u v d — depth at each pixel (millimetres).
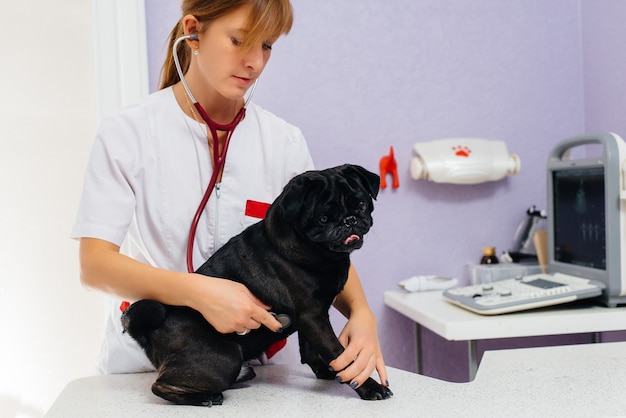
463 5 1798
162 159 1023
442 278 1762
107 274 898
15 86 1729
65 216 1784
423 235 1798
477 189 1822
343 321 1737
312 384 924
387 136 1769
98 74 1577
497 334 1326
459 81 1806
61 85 1731
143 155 1009
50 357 1793
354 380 823
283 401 834
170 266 1065
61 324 1793
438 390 861
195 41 965
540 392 829
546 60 1849
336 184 828
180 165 1038
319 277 850
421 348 1729
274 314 852
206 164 1055
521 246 1803
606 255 1402
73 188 1776
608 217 1385
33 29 1709
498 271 1676
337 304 1062
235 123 1028
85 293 1794
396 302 1650
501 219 1840
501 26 1822
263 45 944
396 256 1784
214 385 821
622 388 831
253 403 829
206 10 912
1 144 1752
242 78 941
